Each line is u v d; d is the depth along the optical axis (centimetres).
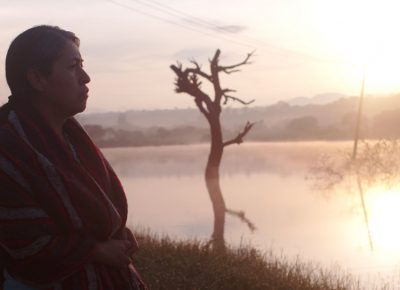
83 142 229
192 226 2189
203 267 1042
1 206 200
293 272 1174
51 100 221
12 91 223
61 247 200
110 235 217
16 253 199
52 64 218
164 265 1022
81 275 208
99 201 213
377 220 2247
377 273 1300
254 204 2912
